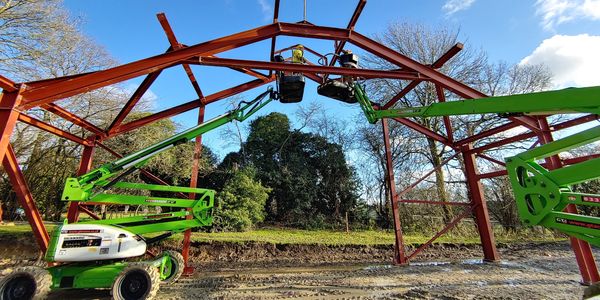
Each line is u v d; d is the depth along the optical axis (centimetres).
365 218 1675
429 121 1548
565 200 255
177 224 575
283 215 1653
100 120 1338
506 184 1445
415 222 1471
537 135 631
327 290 533
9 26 1052
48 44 1134
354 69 539
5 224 1105
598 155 529
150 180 1565
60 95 414
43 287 434
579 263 564
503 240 1209
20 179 517
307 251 1000
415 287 553
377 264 810
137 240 520
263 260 889
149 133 1415
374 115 564
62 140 1306
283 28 500
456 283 580
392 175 811
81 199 510
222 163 1867
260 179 1688
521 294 505
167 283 577
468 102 386
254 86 702
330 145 1842
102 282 480
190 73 602
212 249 955
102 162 1343
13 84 395
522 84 1525
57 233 477
